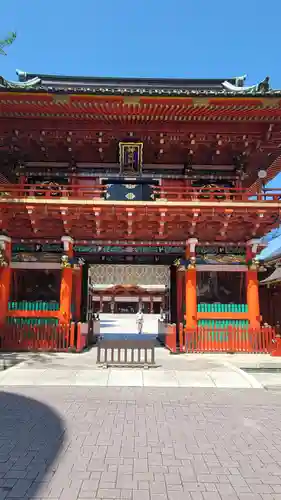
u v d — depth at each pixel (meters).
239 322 16.09
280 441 6.18
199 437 6.29
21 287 17.31
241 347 15.16
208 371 11.38
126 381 10.28
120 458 5.38
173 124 15.93
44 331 14.95
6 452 5.55
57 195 17.62
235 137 16.25
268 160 17.72
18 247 16.61
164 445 5.91
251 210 15.21
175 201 15.15
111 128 15.98
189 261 16.58
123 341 12.09
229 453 5.63
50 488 4.46
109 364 11.87
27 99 14.15
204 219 15.62
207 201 15.17
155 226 16.20
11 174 17.89
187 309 16.02
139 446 5.84
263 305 21.61
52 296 17.34
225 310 16.14
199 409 7.95
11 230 16.30
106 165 17.91
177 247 17.52
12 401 8.34
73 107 14.67
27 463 5.17
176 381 10.36
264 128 15.84
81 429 6.59
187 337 15.26
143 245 17.27
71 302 17.05
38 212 15.13
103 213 15.25
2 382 10.01
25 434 6.32
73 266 16.30
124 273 62.72
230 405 8.30
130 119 15.55
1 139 16.12
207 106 14.52
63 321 15.49
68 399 8.55
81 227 16.45
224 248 17.03
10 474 4.82
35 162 17.92
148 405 8.17
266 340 15.23
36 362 12.51
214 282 17.77
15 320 15.70
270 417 7.47
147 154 17.61
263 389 9.88
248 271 16.61
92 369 11.45
